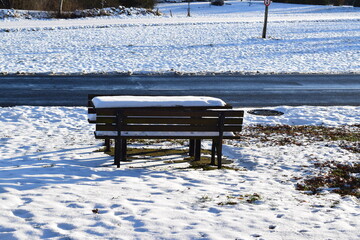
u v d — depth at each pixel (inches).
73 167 316.5
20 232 191.2
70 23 1670.8
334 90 729.6
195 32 1480.1
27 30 1451.8
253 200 243.4
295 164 337.4
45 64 906.1
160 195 250.4
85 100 623.8
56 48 1116.5
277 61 1005.8
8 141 418.6
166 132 326.6
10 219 206.1
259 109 594.9
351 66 957.2
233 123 330.0
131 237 187.9
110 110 315.6
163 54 1057.5
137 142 410.3
